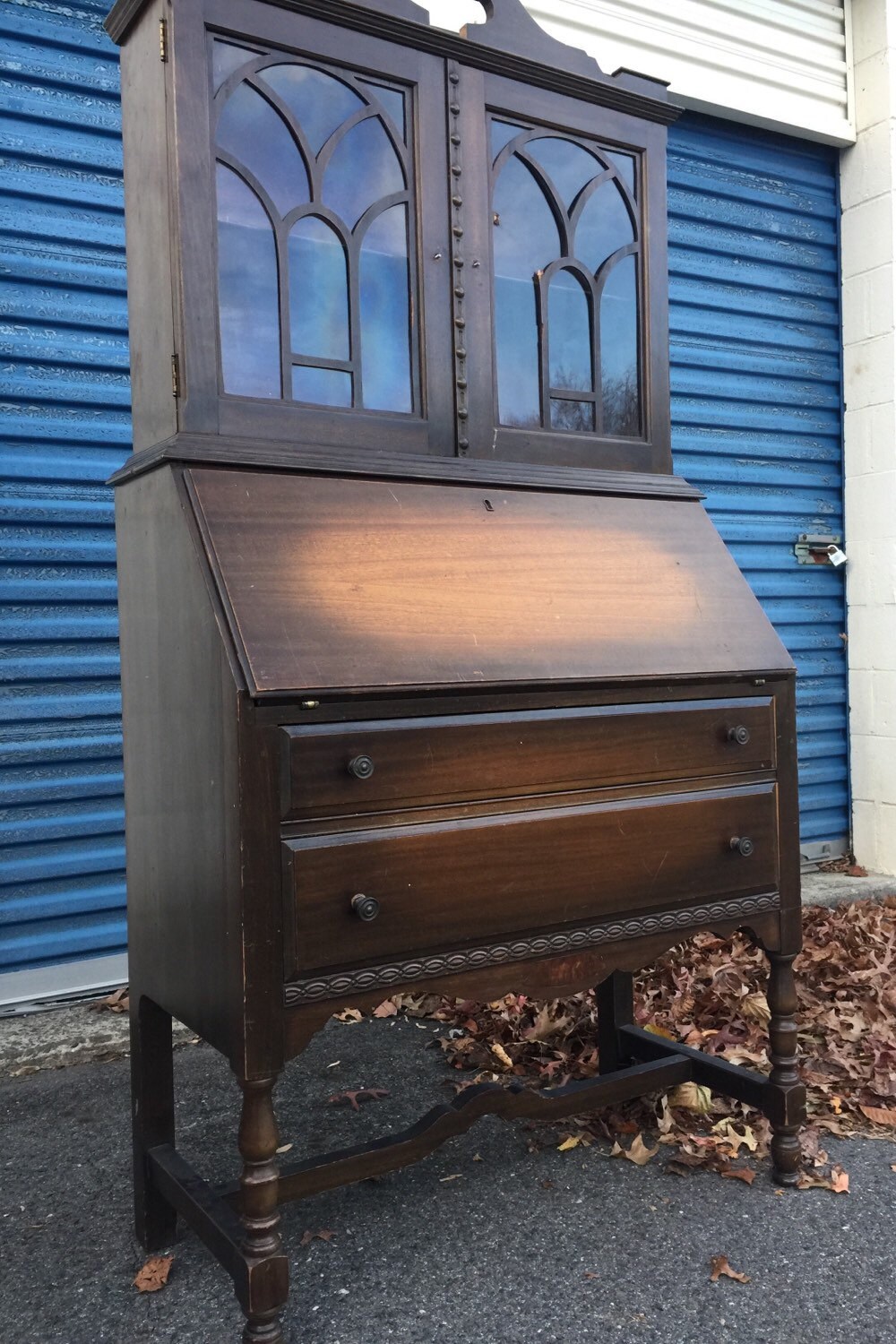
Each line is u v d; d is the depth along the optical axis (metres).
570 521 2.03
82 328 3.05
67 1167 2.21
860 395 4.59
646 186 2.35
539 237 2.19
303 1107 2.49
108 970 3.10
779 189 4.49
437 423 2.01
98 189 3.07
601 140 2.28
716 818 1.99
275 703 1.50
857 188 4.55
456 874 1.66
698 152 4.28
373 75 1.95
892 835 4.51
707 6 4.14
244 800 1.47
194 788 1.62
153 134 1.79
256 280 1.83
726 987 3.05
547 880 1.77
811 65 4.43
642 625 1.94
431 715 1.65
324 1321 1.67
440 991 1.67
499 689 1.70
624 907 1.87
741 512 4.43
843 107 4.54
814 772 4.61
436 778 1.65
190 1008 1.66
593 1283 1.76
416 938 1.62
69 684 3.04
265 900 1.49
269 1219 1.53
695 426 4.30
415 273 2.00
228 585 1.55
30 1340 1.64
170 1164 1.82
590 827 1.82
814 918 3.88
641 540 2.10
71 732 3.04
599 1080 2.07
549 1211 2.00
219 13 1.76
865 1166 2.17
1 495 2.94
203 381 1.74
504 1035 2.86
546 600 1.86
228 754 1.50
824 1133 2.31
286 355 1.85
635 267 2.34
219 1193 1.77
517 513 1.97
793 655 4.57
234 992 1.50
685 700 1.96
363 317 1.96
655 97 2.34
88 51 3.05
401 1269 1.81
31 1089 2.61
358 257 1.94
